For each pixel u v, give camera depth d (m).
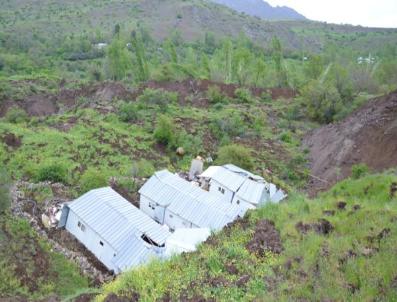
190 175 32.38
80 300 11.24
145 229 21.00
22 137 33.94
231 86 59.41
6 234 20.38
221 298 8.83
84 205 22.41
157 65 77.88
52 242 20.92
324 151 38.41
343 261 9.38
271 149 40.41
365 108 40.00
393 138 32.03
